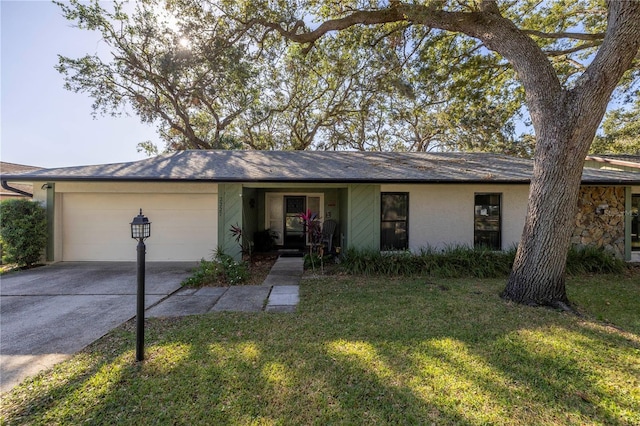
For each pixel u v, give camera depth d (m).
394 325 4.13
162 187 8.83
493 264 7.30
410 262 7.51
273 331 3.96
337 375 2.94
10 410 2.48
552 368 3.07
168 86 13.60
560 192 4.77
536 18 9.42
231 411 2.45
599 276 7.08
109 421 2.35
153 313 4.71
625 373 2.98
